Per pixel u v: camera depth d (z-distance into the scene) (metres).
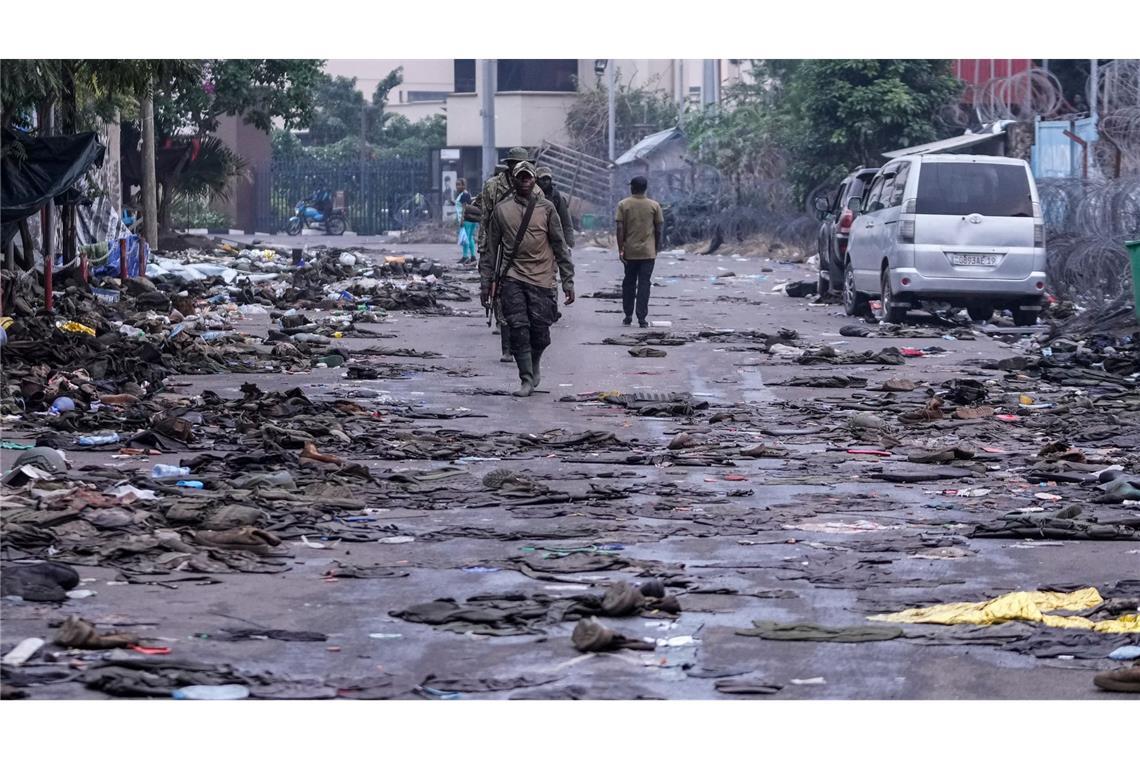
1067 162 66.19
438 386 31.42
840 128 88.38
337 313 48.38
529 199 29.97
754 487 20.41
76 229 54.38
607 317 49.22
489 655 12.06
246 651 12.03
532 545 16.45
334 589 14.27
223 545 15.73
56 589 13.55
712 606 13.78
